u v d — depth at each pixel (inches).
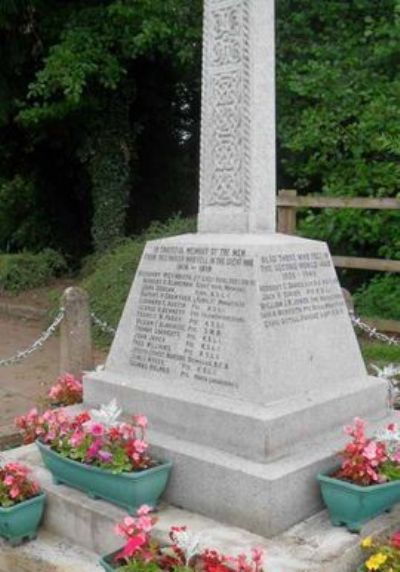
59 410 178.7
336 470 145.9
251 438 146.0
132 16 441.1
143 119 552.7
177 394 161.2
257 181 170.6
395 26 371.6
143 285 180.4
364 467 139.2
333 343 170.2
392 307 331.6
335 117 374.3
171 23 437.7
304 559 129.6
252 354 153.2
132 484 144.8
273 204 175.0
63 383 202.4
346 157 381.4
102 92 493.4
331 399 159.6
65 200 590.9
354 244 374.0
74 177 579.8
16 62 498.3
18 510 152.9
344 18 413.4
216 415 152.0
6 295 502.9
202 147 179.3
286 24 415.5
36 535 159.3
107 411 153.7
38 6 472.1
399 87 365.1
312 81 383.2
